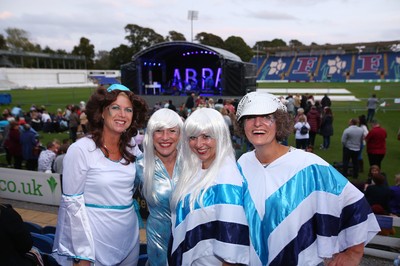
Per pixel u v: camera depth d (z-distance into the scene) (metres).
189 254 1.88
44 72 62.59
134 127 2.46
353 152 8.07
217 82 25.08
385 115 18.67
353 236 1.78
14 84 52.69
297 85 47.44
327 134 11.02
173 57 26.39
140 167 2.43
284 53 68.56
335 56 62.31
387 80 51.00
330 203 1.77
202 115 1.95
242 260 1.78
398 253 4.25
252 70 24.98
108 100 2.20
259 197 1.87
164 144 2.27
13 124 9.06
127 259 2.56
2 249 2.11
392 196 5.14
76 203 2.14
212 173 1.92
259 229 1.84
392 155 10.32
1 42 83.38
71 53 94.56
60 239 2.18
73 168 2.13
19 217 2.21
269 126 1.86
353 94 33.06
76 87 59.75
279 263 1.78
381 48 62.12
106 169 2.22
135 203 2.65
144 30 69.56
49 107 26.53
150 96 22.41
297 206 1.78
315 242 1.78
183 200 1.98
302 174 1.82
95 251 2.25
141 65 23.38
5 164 9.98
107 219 2.26
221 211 1.81
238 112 1.98
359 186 5.61
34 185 6.53
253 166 1.99
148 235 2.45
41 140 13.75
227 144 1.99
